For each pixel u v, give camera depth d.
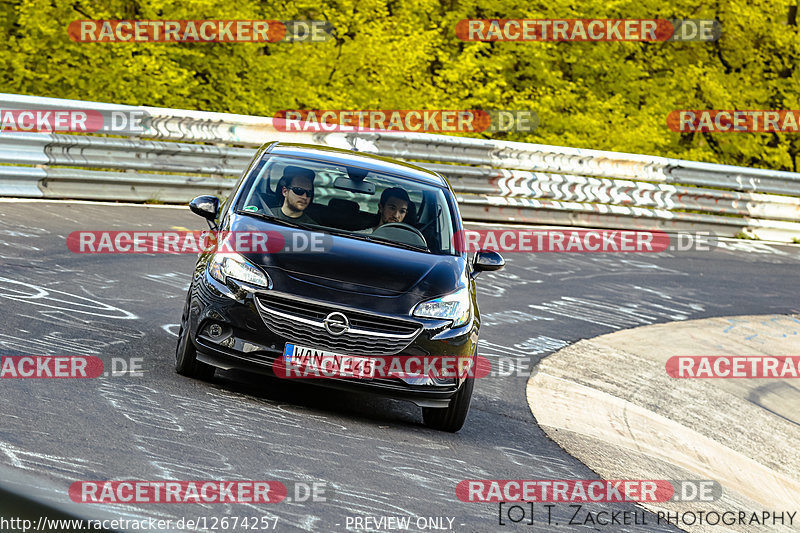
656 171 68.69
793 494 27.95
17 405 17.59
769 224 72.62
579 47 88.69
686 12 92.12
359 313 21.14
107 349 23.67
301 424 20.42
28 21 67.75
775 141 96.94
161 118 48.16
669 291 50.81
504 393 29.41
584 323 41.47
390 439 20.98
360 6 78.50
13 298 27.11
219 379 23.39
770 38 93.81
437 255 23.84
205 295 21.62
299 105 78.06
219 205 24.58
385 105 79.38
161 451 16.52
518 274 48.94
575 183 64.69
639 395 33.19
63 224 39.50
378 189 24.95
